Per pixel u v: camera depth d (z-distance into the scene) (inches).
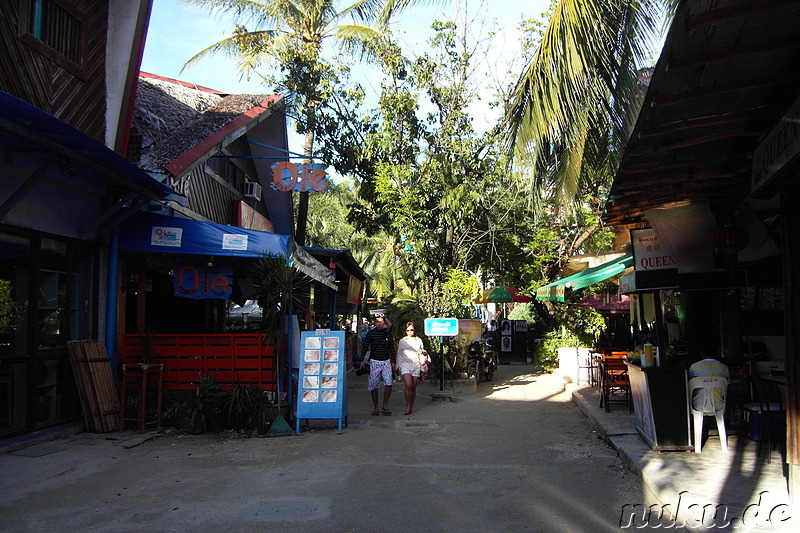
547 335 817.5
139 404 358.3
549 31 323.6
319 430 386.6
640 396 320.8
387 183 658.2
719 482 232.5
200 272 418.6
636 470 265.3
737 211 294.7
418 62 675.4
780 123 186.5
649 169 241.0
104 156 297.3
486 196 680.4
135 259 431.2
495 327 1137.4
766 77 173.3
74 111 355.9
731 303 357.7
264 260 388.8
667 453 285.1
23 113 238.7
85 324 371.9
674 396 288.8
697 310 380.8
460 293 670.5
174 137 471.2
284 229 753.6
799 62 167.0
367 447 335.3
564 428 398.0
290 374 396.2
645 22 332.8
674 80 171.2
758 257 290.4
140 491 243.6
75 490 243.1
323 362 381.1
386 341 464.1
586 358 613.9
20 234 316.8
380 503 230.8
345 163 669.3
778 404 293.4
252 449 327.0
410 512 219.9
